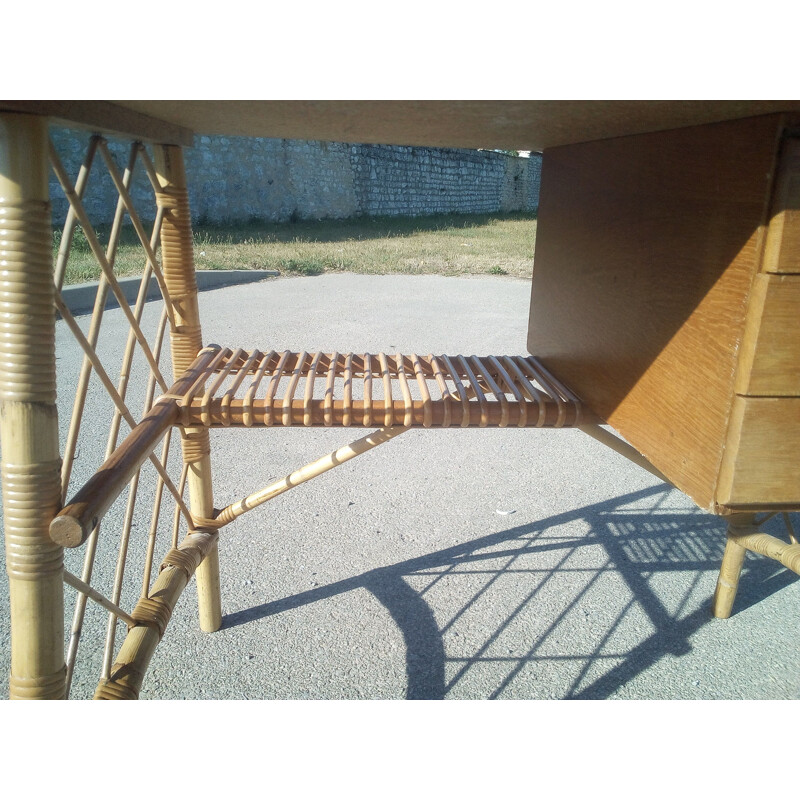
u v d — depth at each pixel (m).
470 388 1.64
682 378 1.00
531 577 2.31
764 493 0.88
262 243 9.80
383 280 7.84
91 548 1.19
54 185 8.02
